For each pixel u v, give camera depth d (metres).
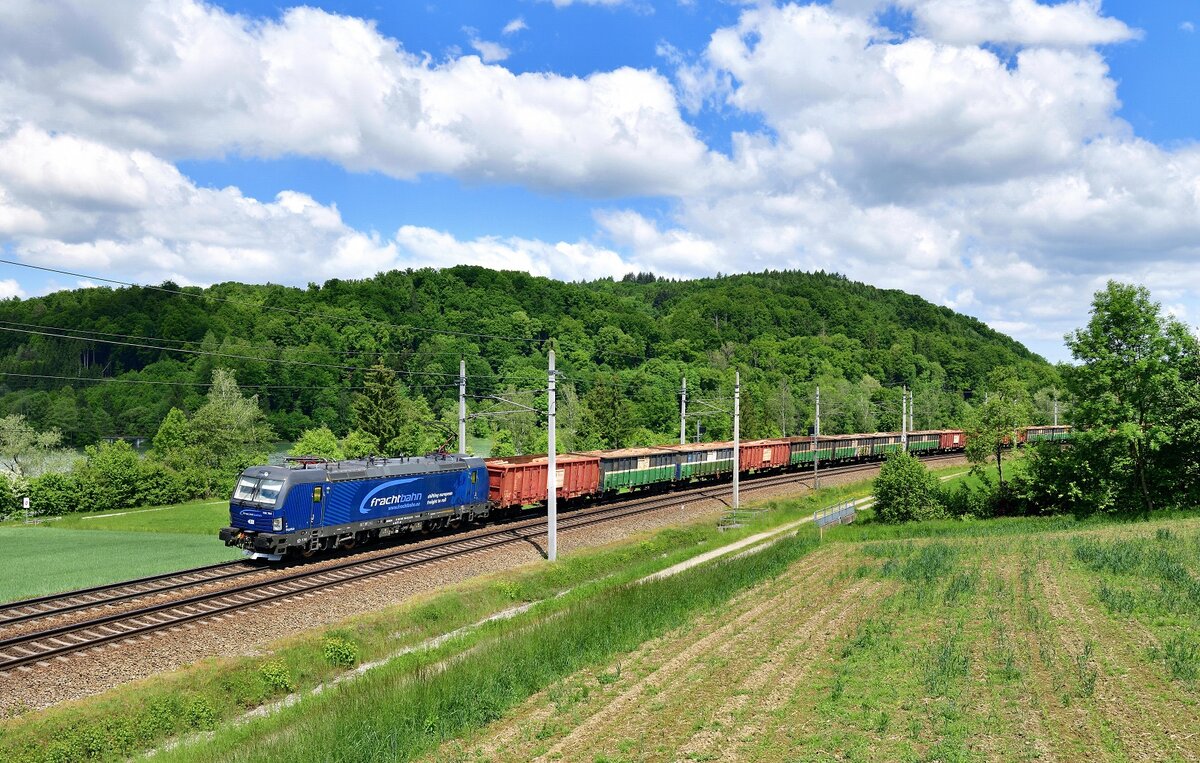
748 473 66.75
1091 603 21.36
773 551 35.34
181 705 17.58
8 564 30.91
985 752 12.58
